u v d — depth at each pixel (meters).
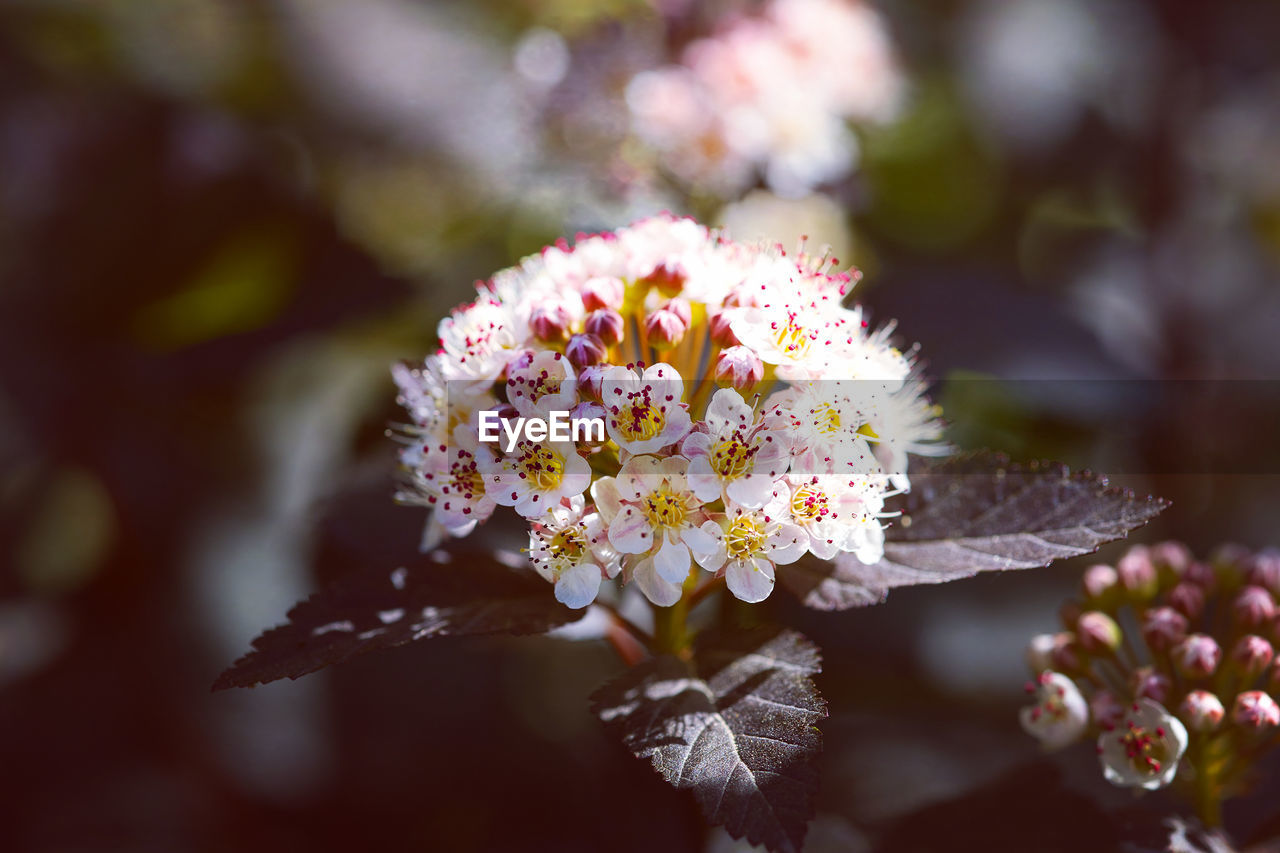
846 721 0.25
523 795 0.26
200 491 0.27
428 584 0.18
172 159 0.27
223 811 0.26
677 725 0.17
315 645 0.18
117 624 0.28
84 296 0.28
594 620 0.19
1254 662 0.19
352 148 0.29
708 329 0.18
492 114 0.28
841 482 0.17
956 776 0.24
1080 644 0.20
